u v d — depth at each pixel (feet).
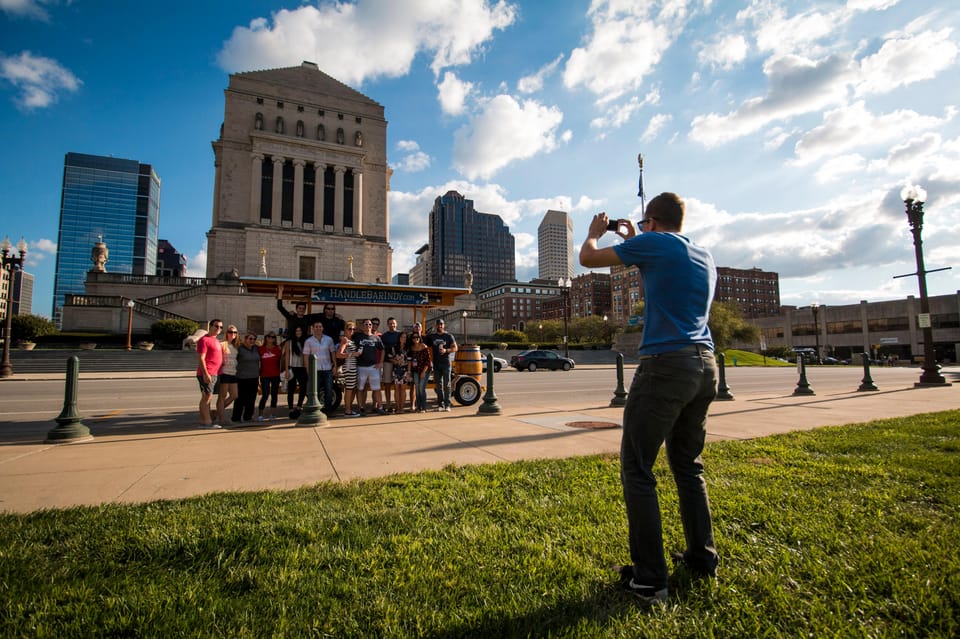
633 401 8.36
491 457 17.74
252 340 28.84
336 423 26.86
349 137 208.23
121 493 13.37
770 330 305.12
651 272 8.64
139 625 6.77
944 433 21.39
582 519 10.91
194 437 22.26
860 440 19.84
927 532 9.89
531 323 357.20
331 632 6.68
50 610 7.17
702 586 7.98
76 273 650.43
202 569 8.59
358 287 34.60
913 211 54.85
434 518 11.11
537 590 7.86
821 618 6.96
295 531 10.21
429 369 33.53
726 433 22.63
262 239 182.50
